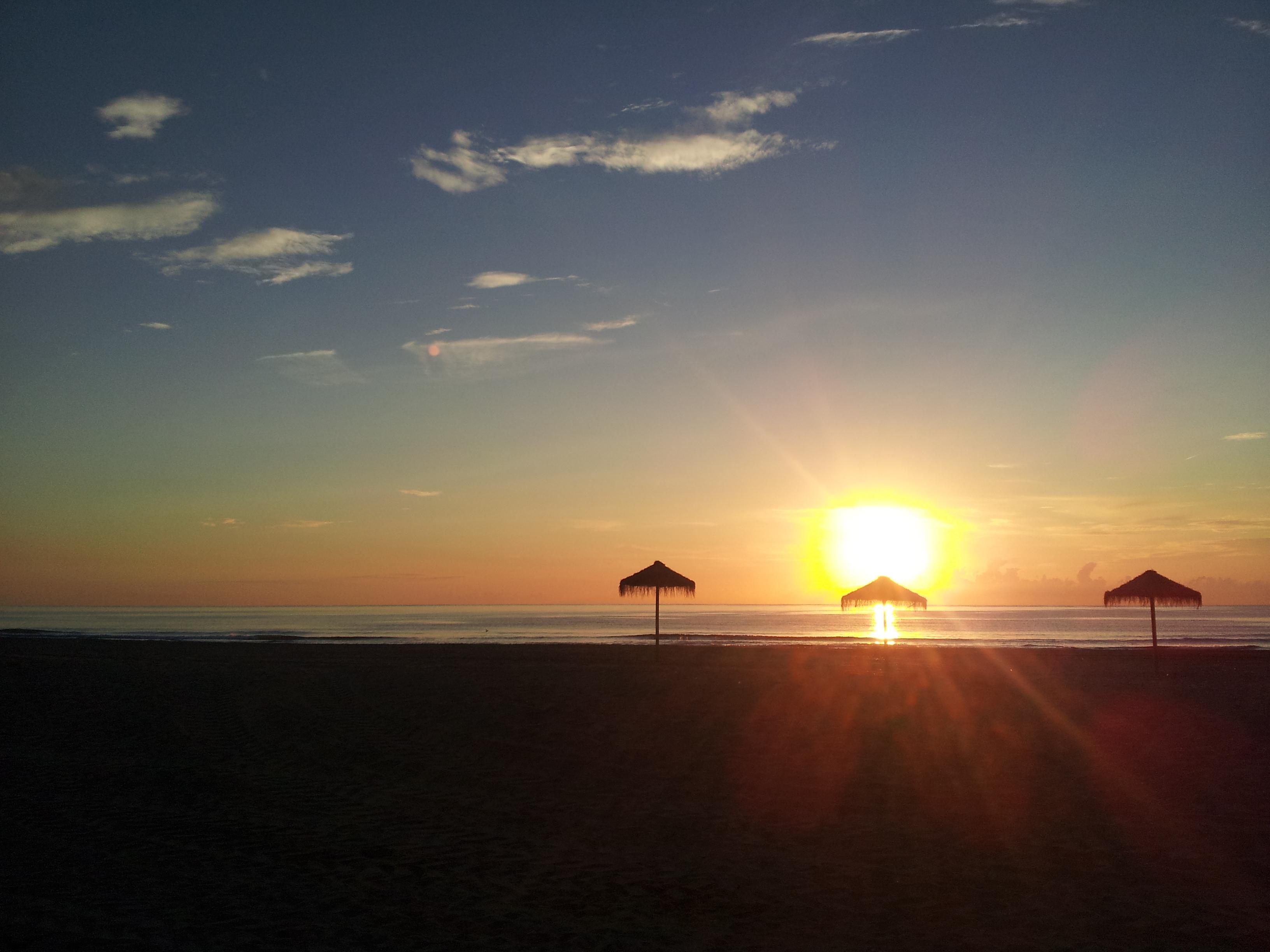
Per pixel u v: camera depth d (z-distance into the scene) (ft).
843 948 17.66
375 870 22.56
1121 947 17.56
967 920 19.17
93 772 34.35
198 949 17.07
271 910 19.53
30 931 17.79
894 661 89.76
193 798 30.30
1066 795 31.12
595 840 25.57
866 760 37.17
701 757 37.47
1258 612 647.15
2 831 25.90
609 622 346.33
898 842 25.40
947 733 43.24
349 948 17.37
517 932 18.43
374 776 33.91
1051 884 21.58
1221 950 17.37
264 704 51.49
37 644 119.34
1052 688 62.08
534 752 38.42
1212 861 23.44
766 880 22.00
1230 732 43.86
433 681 62.23
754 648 117.50
